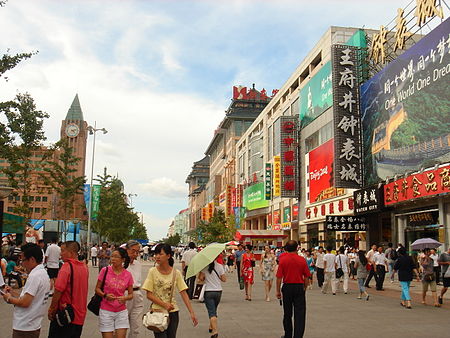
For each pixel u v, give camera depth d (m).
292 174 45.09
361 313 12.40
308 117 42.66
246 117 89.31
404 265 13.80
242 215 65.31
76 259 5.88
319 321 10.98
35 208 67.50
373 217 31.88
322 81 39.00
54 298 5.48
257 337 8.91
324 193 38.03
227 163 86.56
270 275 15.60
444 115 22.48
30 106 22.19
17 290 15.55
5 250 21.06
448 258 14.13
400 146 26.55
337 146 31.84
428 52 24.08
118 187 57.28
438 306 13.91
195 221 143.62
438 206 22.64
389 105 28.06
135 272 7.34
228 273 33.66
